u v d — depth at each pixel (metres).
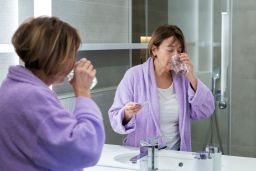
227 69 1.62
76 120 0.97
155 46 1.64
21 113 0.91
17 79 0.96
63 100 1.74
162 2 1.80
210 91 1.62
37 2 1.77
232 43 1.62
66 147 0.92
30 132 0.91
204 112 1.62
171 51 1.61
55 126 0.92
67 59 0.97
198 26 1.69
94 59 1.88
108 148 1.75
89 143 0.95
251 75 1.59
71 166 0.95
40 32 0.93
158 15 1.82
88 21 1.91
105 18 1.97
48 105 0.93
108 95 1.83
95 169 1.66
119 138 1.74
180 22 1.74
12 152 0.92
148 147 1.62
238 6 1.60
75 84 1.05
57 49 0.94
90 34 1.92
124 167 1.67
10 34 1.79
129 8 1.90
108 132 1.78
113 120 1.70
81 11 1.89
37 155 0.91
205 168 1.55
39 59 0.94
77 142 0.92
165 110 1.64
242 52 1.60
